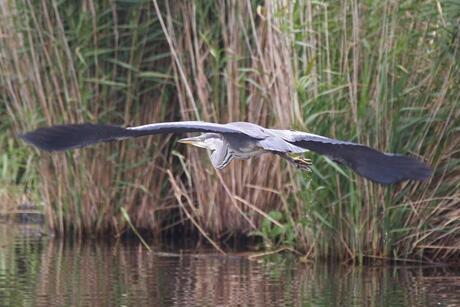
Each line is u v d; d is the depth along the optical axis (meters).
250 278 12.08
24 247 14.27
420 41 13.26
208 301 10.62
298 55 13.49
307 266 13.09
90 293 10.98
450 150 13.19
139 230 15.72
